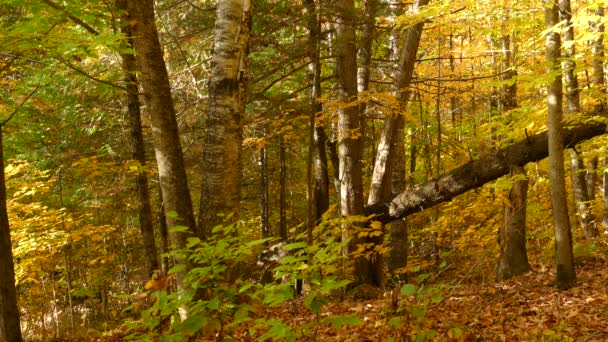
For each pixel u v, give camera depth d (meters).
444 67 13.60
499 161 8.85
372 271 9.47
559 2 8.05
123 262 17.77
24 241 10.65
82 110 11.73
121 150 12.02
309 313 7.38
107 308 15.46
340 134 9.65
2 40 5.34
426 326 4.89
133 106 8.73
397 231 11.87
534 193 13.62
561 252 7.53
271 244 11.50
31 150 12.41
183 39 10.33
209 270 3.19
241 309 3.20
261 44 10.20
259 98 9.94
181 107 11.47
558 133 7.61
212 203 5.80
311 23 9.93
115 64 9.62
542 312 6.14
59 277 16.17
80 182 13.66
